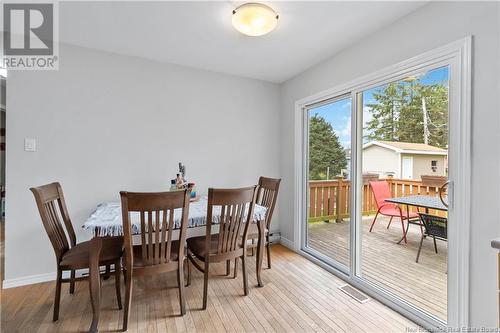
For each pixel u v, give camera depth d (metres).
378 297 2.09
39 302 2.01
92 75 2.53
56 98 2.39
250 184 3.40
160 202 1.69
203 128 3.09
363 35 2.21
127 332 1.67
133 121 2.71
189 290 2.24
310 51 2.55
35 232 2.32
